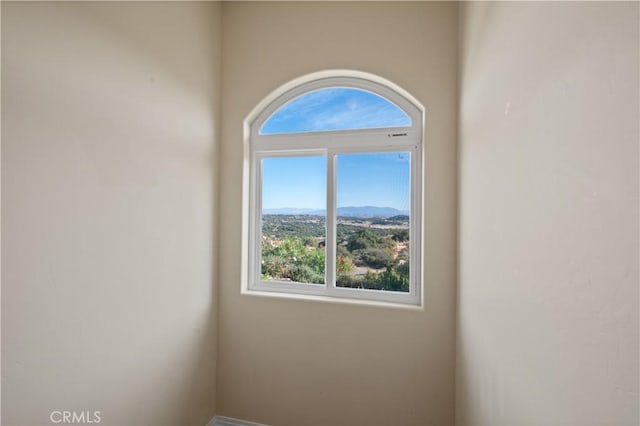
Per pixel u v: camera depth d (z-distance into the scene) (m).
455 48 1.69
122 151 1.28
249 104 1.97
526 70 0.82
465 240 1.47
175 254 1.59
